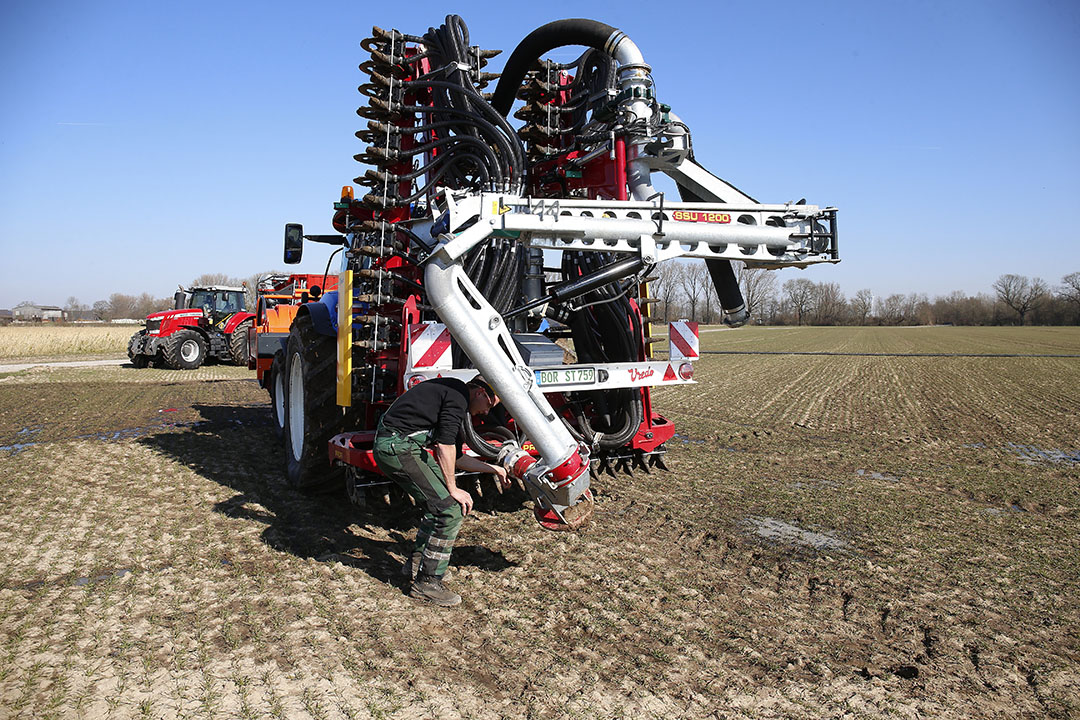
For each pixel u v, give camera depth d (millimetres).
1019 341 43406
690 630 3168
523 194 4582
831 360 24484
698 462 6797
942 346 36688
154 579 3580
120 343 29219
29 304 120688
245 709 2422
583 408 4656
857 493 5633
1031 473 6457
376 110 4406
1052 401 12375
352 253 4480
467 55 4574
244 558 3920
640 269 3693
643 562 4016
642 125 4062
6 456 6566
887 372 19047
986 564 4043
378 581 3637
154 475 5820
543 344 4133
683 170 4203
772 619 3309
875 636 3152
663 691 2641
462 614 3277
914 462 6938
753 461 6891
